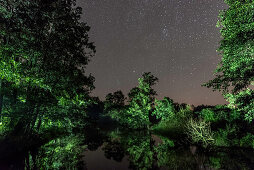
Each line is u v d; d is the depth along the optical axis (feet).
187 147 41.24
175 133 62.44
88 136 74.23
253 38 32.99
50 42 46.11
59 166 26.84
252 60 34.81
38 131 45.27
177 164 27.12
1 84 38.17
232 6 35.19
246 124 47.98
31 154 33.60
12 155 30.78
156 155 35.63
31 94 39.88
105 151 41.91
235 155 30.19
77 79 50.96
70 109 46.57
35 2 41.14
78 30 51.98
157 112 110.32
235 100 38.55
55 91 41.81
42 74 40.06
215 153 33.12
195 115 72.08
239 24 33.73
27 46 40.37
